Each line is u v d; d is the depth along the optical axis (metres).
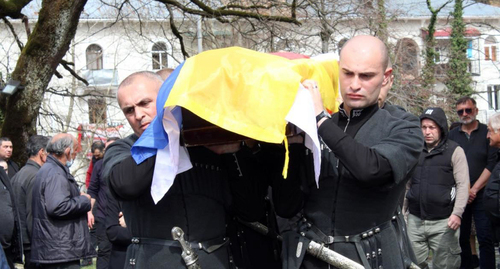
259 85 2.58
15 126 8.51
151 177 2.68
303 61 2.94
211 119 2.51
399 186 2.83
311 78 2.96
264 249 3.47
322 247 2.78
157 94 2.89
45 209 5.66
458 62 17.73
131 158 2.71
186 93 2.54
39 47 8.47
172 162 2.61
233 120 2.53
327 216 2.83
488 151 6.98
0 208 5.37
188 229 2.83
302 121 2.55
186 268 2.79
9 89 8.21
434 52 16.53
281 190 2.93
